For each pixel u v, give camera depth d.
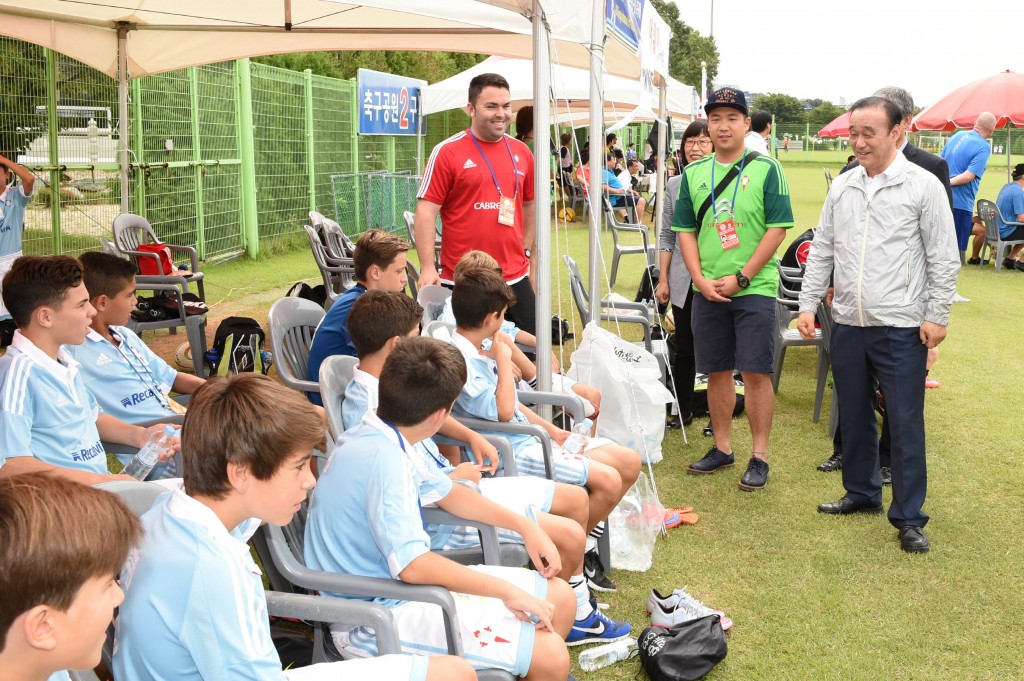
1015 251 12.16
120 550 1.14
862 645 2.94
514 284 4.68
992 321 8.48
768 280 4.17
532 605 2.08
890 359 3.68
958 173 11.07
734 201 4.15
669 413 5.44
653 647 2.72
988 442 5.07
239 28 6.48
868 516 4.02
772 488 4.36
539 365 3.82
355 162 14.82
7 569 1.03
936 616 3.14
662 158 8.47
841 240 3.76
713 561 3.56
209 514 1.52
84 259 3.23
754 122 6.78
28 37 6.41
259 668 1.48
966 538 3.79
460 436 2.98
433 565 2.01
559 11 3.67
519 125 6.37
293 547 2.31
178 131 9.90
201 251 10.54
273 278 10.12
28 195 5.76
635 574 3.43
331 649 2.19
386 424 2.20
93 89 8.25
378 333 2.65
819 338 5.38
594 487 3.16
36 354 2.56
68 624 1.08
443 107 10.48
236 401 1.54
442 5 3.75
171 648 1.46
